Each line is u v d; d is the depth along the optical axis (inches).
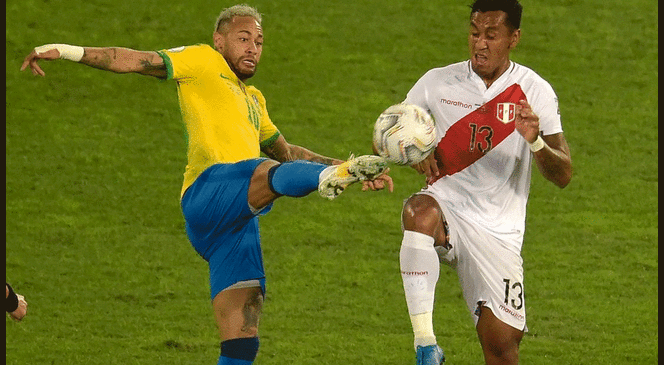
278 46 2220.7
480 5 868.0
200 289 1449.3
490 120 877.8
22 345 1250.0
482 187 885.8
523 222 904.9
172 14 2284.7
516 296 893.2
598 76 2186.3
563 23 2343.8
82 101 2033.7
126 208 1701.5
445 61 2193.7
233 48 893.8
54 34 2186.3
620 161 1914.4
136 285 1454.2
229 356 860.0
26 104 2010.3
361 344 1275.8
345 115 2021.4
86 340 1274.6
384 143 762.8
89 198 1728.6
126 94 2063.2
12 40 2162.9
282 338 1289.4
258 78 2123.5
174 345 1266.0
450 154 883.4
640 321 1368.1
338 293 1443.2
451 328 1336.1
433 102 888.3
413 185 1812.3
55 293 1419.8
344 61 2188.7
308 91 2094.0
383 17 2337.6
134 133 1945.1
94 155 1866.4
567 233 1659.7
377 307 1400.1
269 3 2361.0
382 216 1700.3
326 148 1908.2
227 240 871.7
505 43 863.7
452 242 876.0
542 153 825.5
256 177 807.1
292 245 1594.5
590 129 2015.3
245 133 888.3
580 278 1509.6
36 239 1588.3
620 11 2397.9
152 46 2172.7
